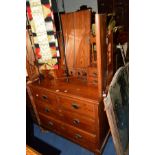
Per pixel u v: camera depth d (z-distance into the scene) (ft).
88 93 5.76
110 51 5.46
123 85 5.92
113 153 6.72
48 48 6.12
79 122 6.25
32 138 7.97
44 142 7.71
